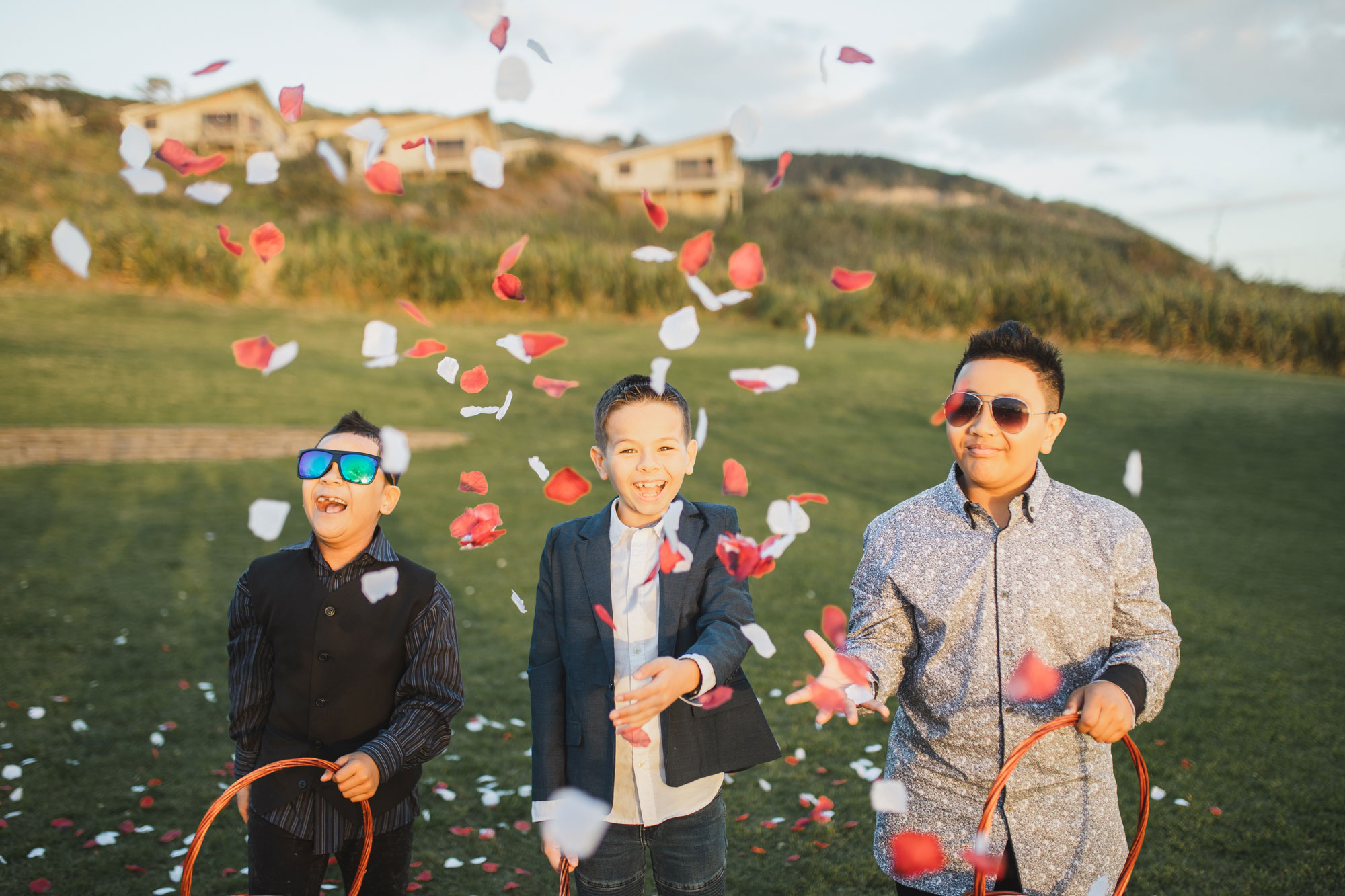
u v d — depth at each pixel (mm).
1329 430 11211
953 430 1454
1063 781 1349
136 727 3207
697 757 1517
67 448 7836
